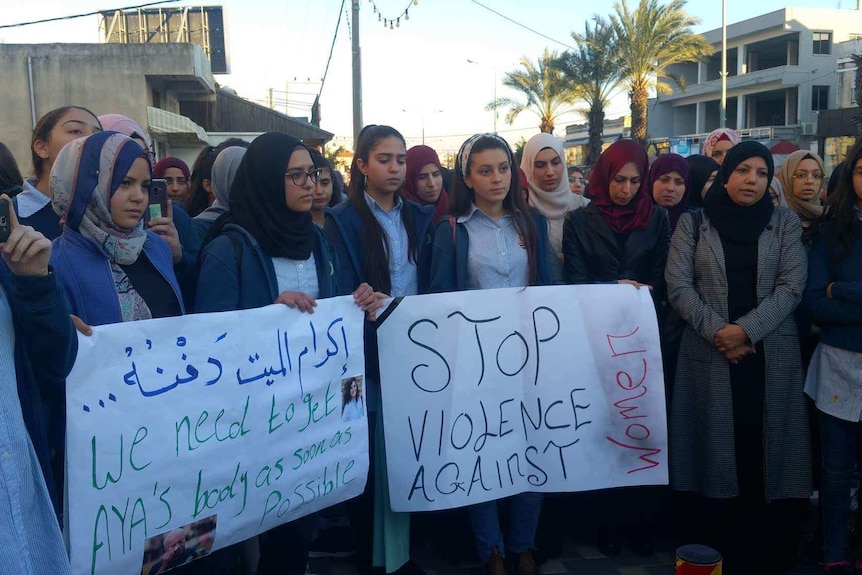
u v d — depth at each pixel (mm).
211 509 2436
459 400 3146
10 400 1877
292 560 2920
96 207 2301
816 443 3643
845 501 3354
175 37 28703
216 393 2434
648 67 32844
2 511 1775
